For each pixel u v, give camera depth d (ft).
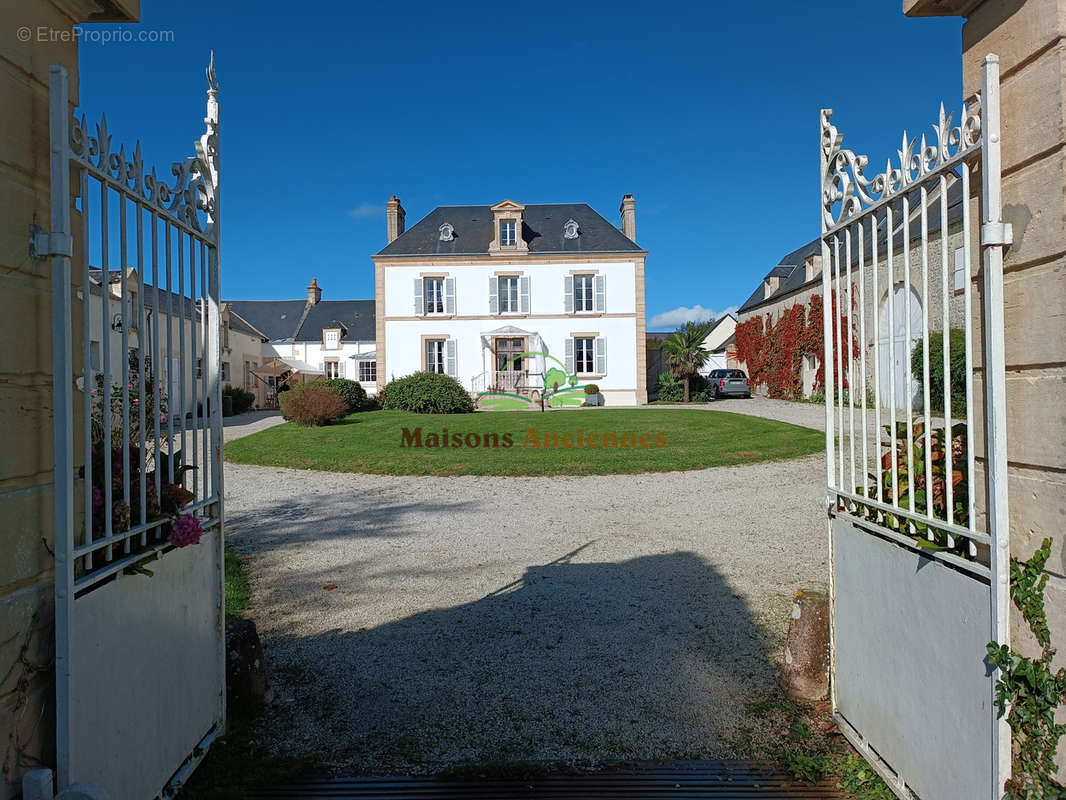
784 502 27.25
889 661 8.23
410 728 10.12
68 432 5.94
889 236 7.92
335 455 41.47
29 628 5.92
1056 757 5.93
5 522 5.69
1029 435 6.39
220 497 9.75
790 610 14.90
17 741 5.77
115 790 6.81
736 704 10.75
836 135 9.45
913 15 7.57
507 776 8.85
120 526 7.03
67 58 6.93
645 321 91.20
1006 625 6.09
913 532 7.82
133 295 29.99
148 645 7.55
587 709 10.68
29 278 6.09
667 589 16.63
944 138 6.98
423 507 28.07
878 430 8.28
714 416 59.16
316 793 8.49
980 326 7.22
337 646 13.35
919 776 7.56
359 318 142.61
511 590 16.81
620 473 35.45
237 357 109.19
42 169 6.32
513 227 91.86
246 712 10.52
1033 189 6.29
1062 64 5.94
